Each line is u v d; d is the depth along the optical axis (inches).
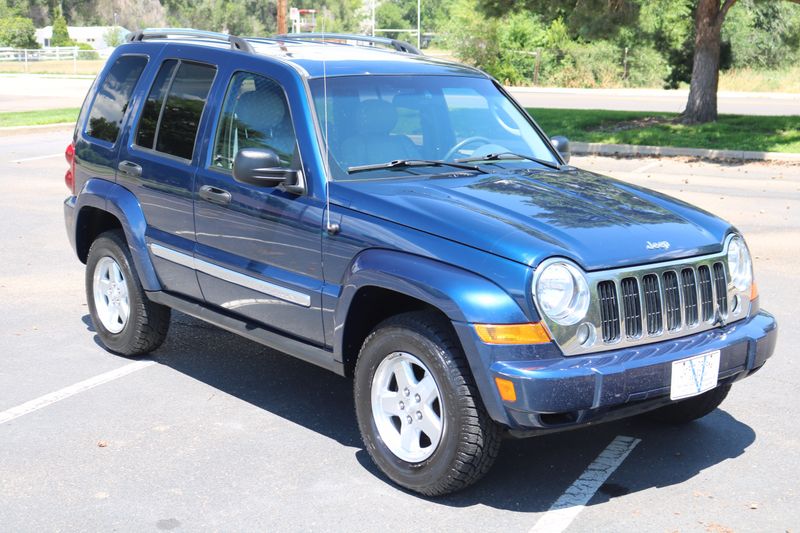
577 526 170.7
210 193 222.5
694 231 190.1
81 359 263.6
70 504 178.2
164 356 266.7
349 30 2112.5
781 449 206.7
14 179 597.3
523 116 245.0
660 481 190.4
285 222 204.5
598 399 166.6
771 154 717.3
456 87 235.0
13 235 430.6
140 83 255.6
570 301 168.6
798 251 402.6
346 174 202.1
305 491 184.4
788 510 177.6
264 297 212.2
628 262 174.2
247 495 182.5
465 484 177.3
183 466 195.5
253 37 265.9
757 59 1689.2
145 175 244.4
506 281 167.8
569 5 895.1
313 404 232.1
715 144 764.6
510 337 165.9
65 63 2477.9
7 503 178.5
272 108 215.5
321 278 198.4
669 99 1333.7
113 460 198.1
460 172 210.4
